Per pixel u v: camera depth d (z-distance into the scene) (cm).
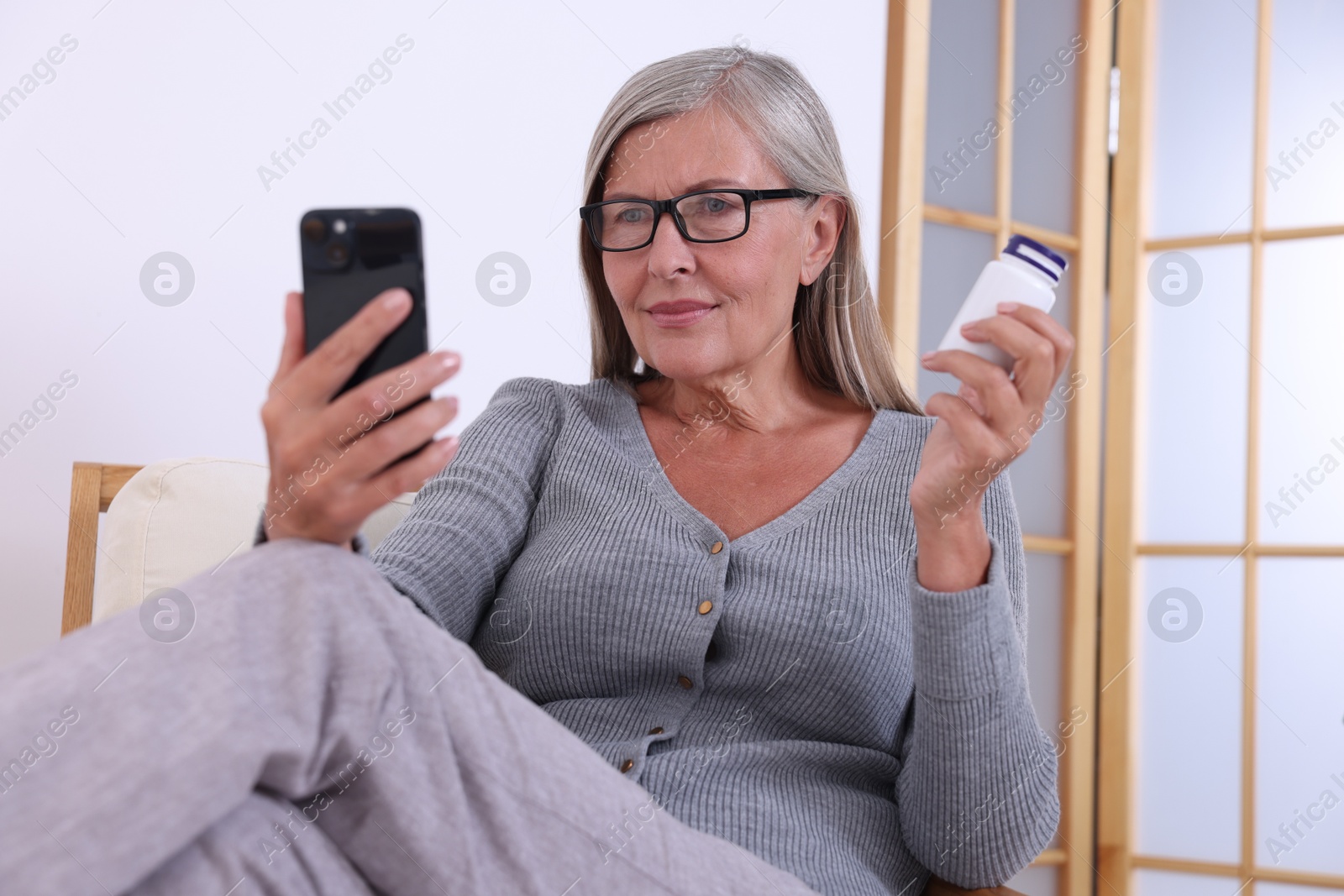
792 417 121
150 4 205
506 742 70
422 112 217
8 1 201
